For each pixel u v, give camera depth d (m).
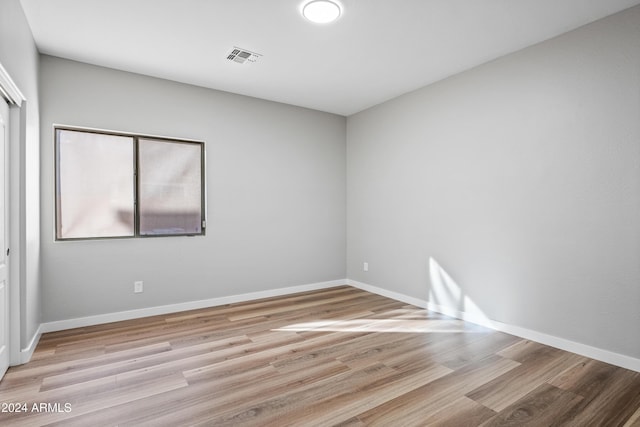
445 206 3.73
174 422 1.83
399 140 4.30
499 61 3.22
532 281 2.98
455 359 2.61
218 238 4.09
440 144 3.78
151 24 2.65
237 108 4.21
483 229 3.36
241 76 3.67
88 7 2.42
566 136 2.76
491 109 3.29
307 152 4.80
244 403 2.01
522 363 2.54
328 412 1.93
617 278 2.50
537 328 2.95
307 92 4.17
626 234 2.45
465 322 3.46
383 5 2.41
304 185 4.78
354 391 2.15
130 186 3.60
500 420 1.86
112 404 1.99
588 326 2.65
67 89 3.23
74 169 3.33
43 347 2.80
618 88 2.48
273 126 4.50
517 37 2.85
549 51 2.87
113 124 3.46
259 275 4.40
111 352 2.71
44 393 2.11
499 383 2.25
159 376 2.33
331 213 5.05
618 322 2.50
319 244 4.93
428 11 2.48
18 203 2.47
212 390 2.15
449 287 3.69
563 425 1.82
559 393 2.13
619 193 2.48
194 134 3.92
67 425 1.80
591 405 2.00
